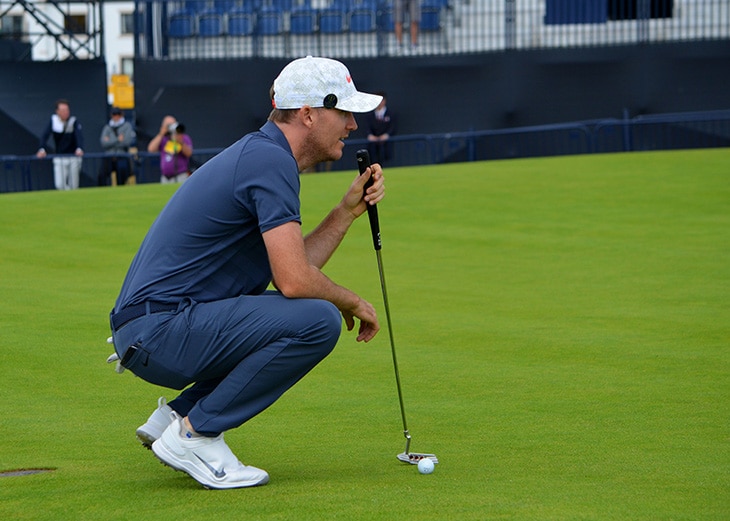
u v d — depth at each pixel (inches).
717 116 1253.7
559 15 1354.6
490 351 403.2
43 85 1338.6
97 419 307.0
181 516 206.1
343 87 232.4
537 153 1267.2
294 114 231.9
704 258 611.5
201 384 241.3
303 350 223.9
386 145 1261.1
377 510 207.5
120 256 663.8
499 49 1336.1
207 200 224.2
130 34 2458.2
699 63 1311.5
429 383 353.4
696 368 367.9
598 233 711.7
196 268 225.9
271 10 1411.2
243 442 279.4
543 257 632.4
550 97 1336.1
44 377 363.3
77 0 1390.3
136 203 887.1
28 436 285.7
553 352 398.9
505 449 268.1
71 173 1160.2
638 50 1320.1
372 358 394.3
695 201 824.9
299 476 240.4
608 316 466.0
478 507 209.2
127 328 224.7
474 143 1268.5
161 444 226.4
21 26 2033.7
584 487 226.1
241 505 213.0
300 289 222.4
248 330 222.1
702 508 207.9
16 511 212.1
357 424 299.4
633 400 324.2
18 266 625.9
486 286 548.4
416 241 701.3
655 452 262.1
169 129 1133.7
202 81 1357.0
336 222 251.3
